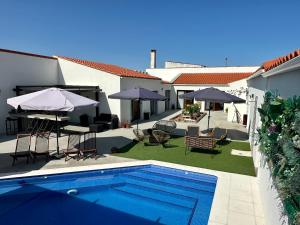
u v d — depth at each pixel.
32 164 11.19
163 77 44.19
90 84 22.38
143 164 11.55
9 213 7.85
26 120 19.08
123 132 18.97
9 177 9.61
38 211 8.00
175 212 8.10
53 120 18.17
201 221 7.62
